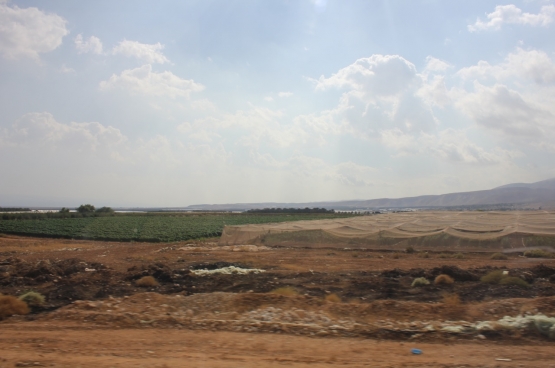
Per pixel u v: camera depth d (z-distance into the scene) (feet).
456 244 142.10
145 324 42.63
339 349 34.45
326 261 111.65
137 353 33.27
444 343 36.52
